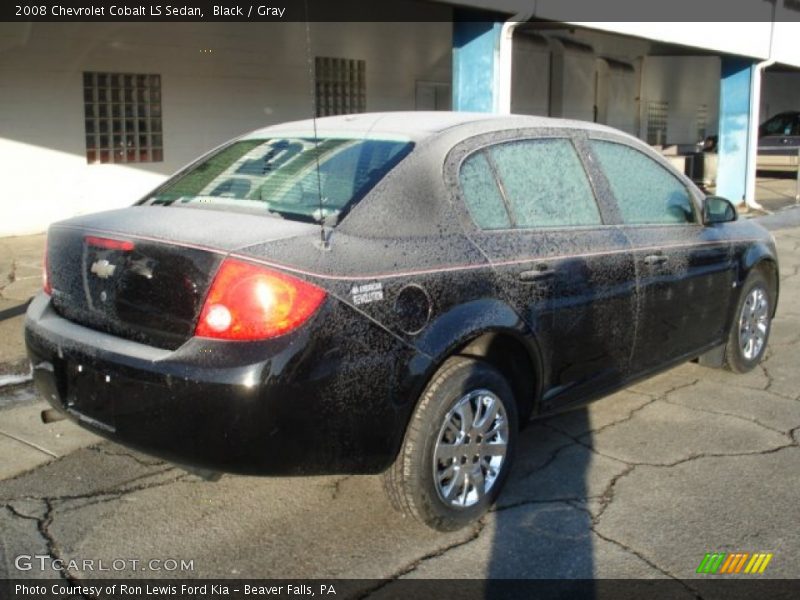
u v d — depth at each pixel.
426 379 3.51
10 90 10.79
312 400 3.18
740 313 5.81
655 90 23.83
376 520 3.89
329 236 3.38
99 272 3.49
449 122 4.13
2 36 10.59
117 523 3.81
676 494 4.18
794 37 17.16
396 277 3.44
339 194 3.65
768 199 18.00
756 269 5.93
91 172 11.76
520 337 3.91
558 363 4.19
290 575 3.43
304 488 4.19
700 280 5.18
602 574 3.47
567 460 4.57
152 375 3.19
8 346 6.08
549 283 4.05
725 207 5.39
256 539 3.70
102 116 11.77
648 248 4.71
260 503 4.03
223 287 3.15
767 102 28.55
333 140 4.11
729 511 4.01
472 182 3.95
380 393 3.36
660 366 5.00
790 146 23.00
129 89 12.00
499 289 3.81
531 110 19.44
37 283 8.19
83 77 11.48
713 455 4.66
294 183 3.86
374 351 3.33
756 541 3.74
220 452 3.14
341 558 3.56
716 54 14.81
